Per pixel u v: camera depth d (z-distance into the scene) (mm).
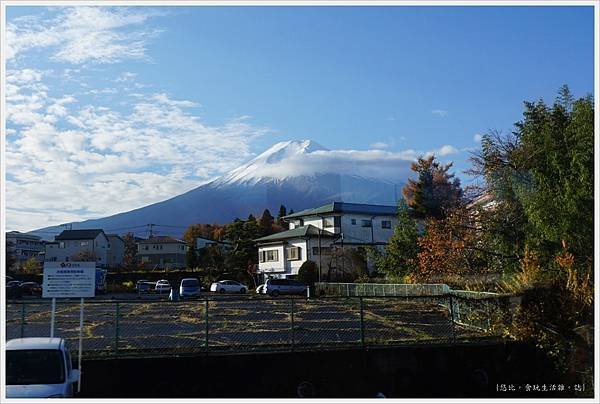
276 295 39125
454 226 22359
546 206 16438
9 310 21859
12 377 8211
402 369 12117
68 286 10141
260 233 57281
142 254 73125
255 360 11516
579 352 11992
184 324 17266
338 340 13688
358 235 51656
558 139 17844
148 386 11023
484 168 21422
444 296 14305
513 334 12953
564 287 13789
